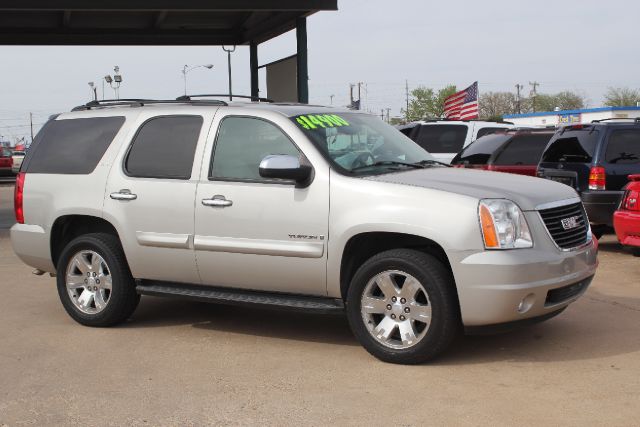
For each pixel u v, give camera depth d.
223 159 6.34
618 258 10.17
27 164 7.41
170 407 4.82
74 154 7.14
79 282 7.03
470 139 15.09
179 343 6.34
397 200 5.53
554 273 5.46
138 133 6.84
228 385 5.22
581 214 6.09
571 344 6.00
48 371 5.61
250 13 17.03
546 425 4.36
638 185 9.35
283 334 6.57
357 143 6.33
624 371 5.30
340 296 5.88
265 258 6.04
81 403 4.93
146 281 6.77
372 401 4.83
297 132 6.08
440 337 5.41
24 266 10.37
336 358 5.80
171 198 6.44
